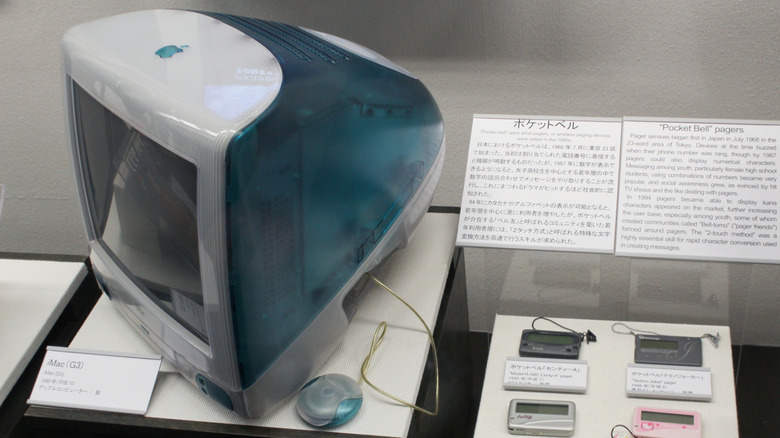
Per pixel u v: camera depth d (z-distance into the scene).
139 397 1.16
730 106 1.60
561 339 1.35
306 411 1.09
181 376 1.21
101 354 1.21
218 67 1.04
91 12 1.71
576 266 1.57
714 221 1.30
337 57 1.19
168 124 0.94
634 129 1.37
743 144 1.32
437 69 1.67
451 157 1.80
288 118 0.98
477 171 1.40
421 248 1.44
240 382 1.04
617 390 1.27
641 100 1.63
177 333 1.11
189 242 1.00
